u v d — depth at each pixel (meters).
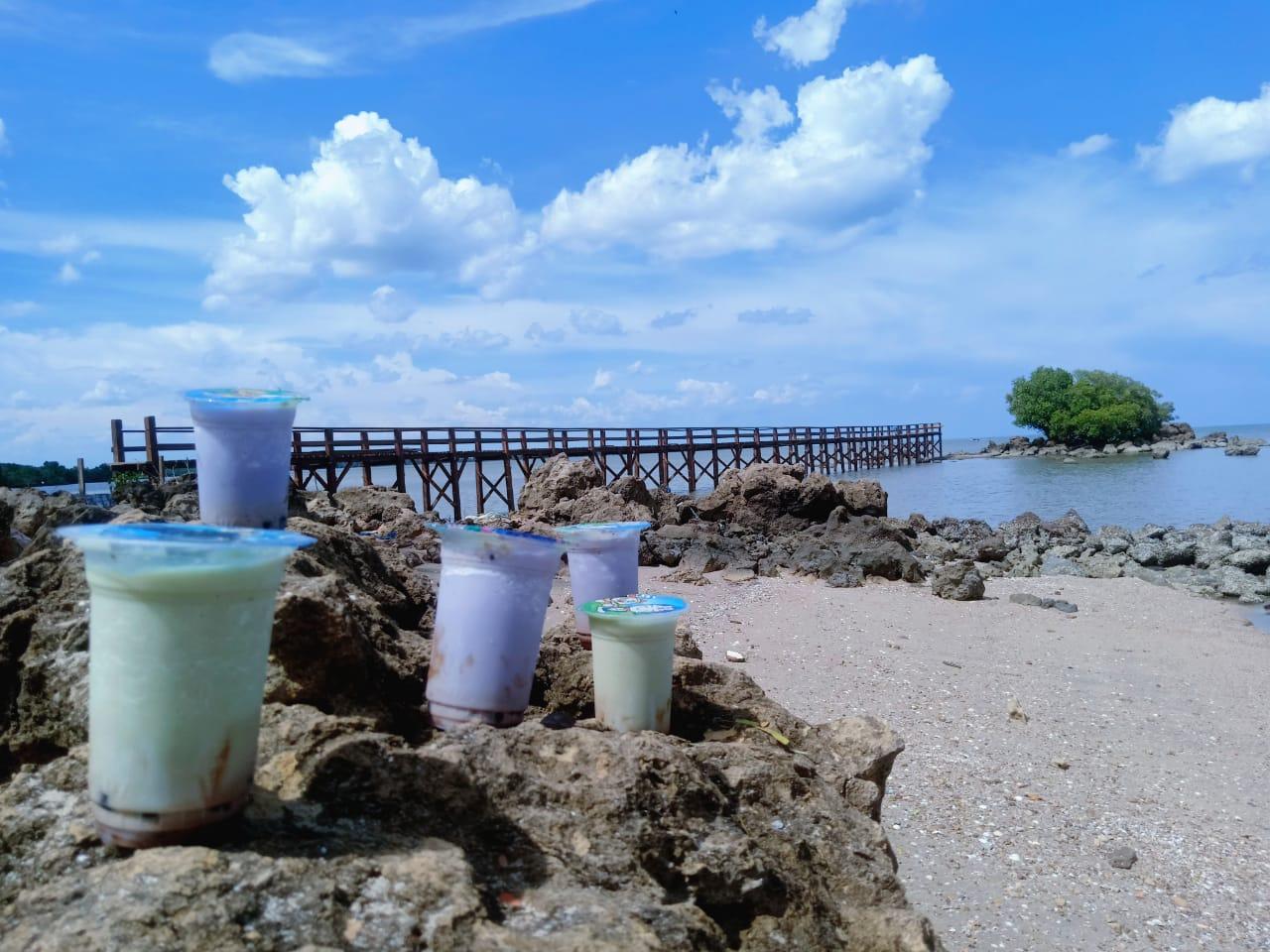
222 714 0.48
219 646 0.48
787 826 0.68
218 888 0.45
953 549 3.79
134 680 0.47
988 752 1.50
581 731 0.69
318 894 0.46
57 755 0.65
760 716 0.88
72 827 0.51
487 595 0.70
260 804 0.53
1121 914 1.03
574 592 0.96
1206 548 3.97
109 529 0.49
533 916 0.50
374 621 0.80
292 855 0.48
